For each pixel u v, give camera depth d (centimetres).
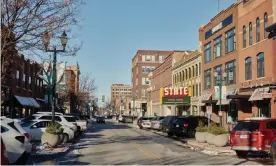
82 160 1628
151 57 13538
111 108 18438
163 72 8031
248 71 3528
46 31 1733
